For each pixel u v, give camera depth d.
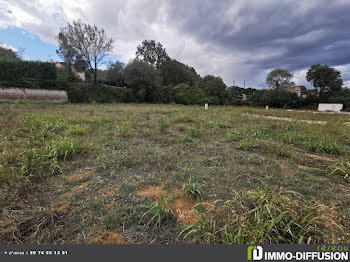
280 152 2.81
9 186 1.61
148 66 17.88
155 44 25.59
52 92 13.28
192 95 22.86
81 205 1.46
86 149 2.74
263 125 5.39
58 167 2.02
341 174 2.11
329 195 1.67
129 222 1.27
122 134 3.71
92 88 15.37
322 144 3.13
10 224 1.17
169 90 21.08
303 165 2.43
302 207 1.27
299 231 1.11
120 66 20.72
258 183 1.87
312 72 23.86
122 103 15.88
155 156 2.58
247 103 26.84
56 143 2.58
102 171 2.10
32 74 13.10
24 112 6.25
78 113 6.96
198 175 2.01
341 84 23.09
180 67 25.92
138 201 1.51
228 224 1.13
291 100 23.64
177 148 3.05
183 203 1.52
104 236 1.15
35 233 1.13
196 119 6.13
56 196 1.58
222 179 1.94
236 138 3.70
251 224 1.14
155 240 1.13
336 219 1.33
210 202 1.52
